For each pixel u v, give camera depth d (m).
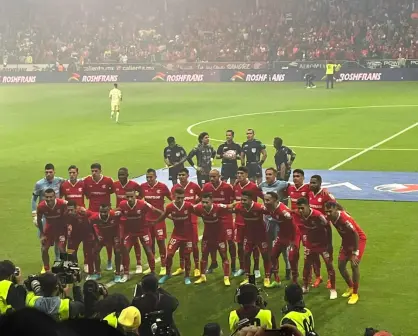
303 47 67.06
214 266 15.62
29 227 19.28
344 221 13.15
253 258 15.54
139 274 15.73
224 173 21.78
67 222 15.38
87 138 35.25
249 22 74.31
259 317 8.90
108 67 70.12
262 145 21.66
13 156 30.62
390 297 13.51
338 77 63.81
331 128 37.00
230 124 39.34
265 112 43.91
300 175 15.82
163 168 27.19
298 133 35.66
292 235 14.23
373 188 23.30
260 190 16.45
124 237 15.15
